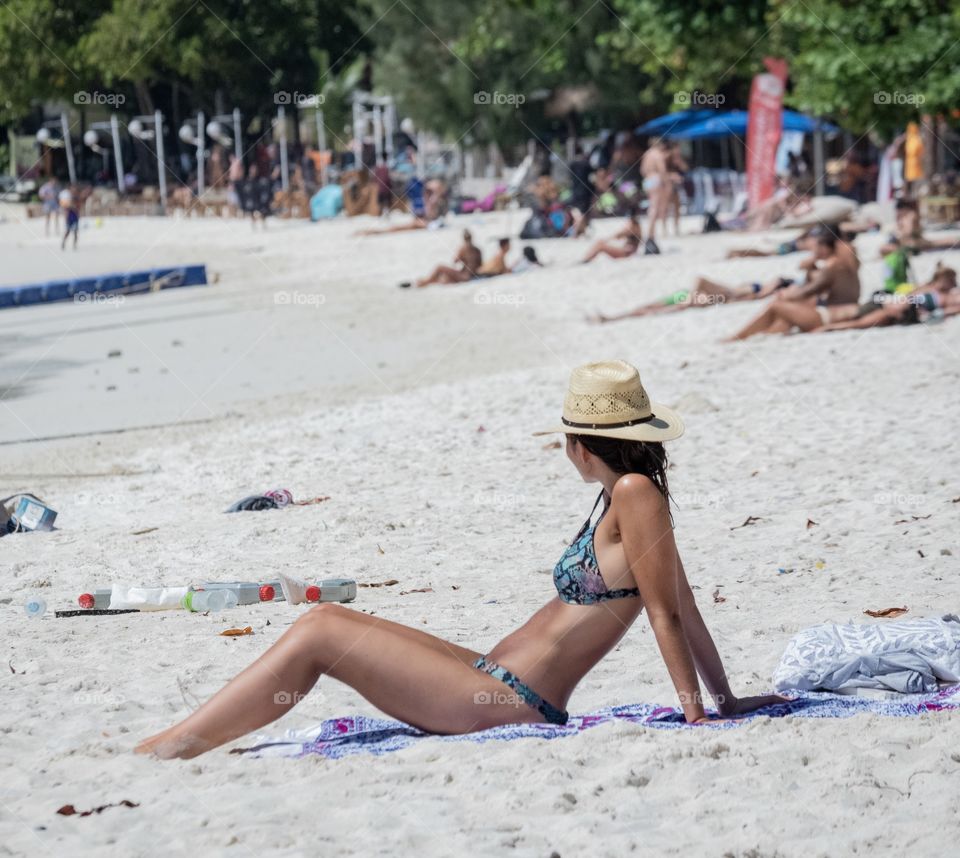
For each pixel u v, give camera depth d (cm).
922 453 2992
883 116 6988
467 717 1353
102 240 12038
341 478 3111
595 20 13562
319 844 1118
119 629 1955
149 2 15112
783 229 8888
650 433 1328
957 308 5056
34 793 1271
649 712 1457
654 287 6719
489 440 3500
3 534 2714
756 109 8881
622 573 1341
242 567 2317
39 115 18062
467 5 14588
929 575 2078
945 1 6725
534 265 7925
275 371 5031
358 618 1373
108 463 3484
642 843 1107
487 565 2294
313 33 15988
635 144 11850
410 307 6781
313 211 12825
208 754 1347
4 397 4666
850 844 1090
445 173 14588
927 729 1351
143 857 1109
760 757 1277
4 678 1705
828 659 1544
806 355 4484
